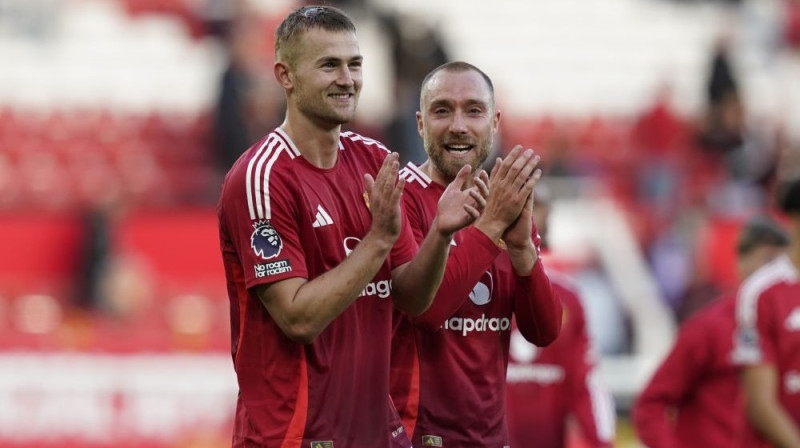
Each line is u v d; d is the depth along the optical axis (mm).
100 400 37656
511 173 19109
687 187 55094
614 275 47875
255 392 17516
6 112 58594
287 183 17250
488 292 20375
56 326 44938
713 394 25469
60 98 62656
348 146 18578
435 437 20062
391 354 20062
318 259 17453
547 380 26141
